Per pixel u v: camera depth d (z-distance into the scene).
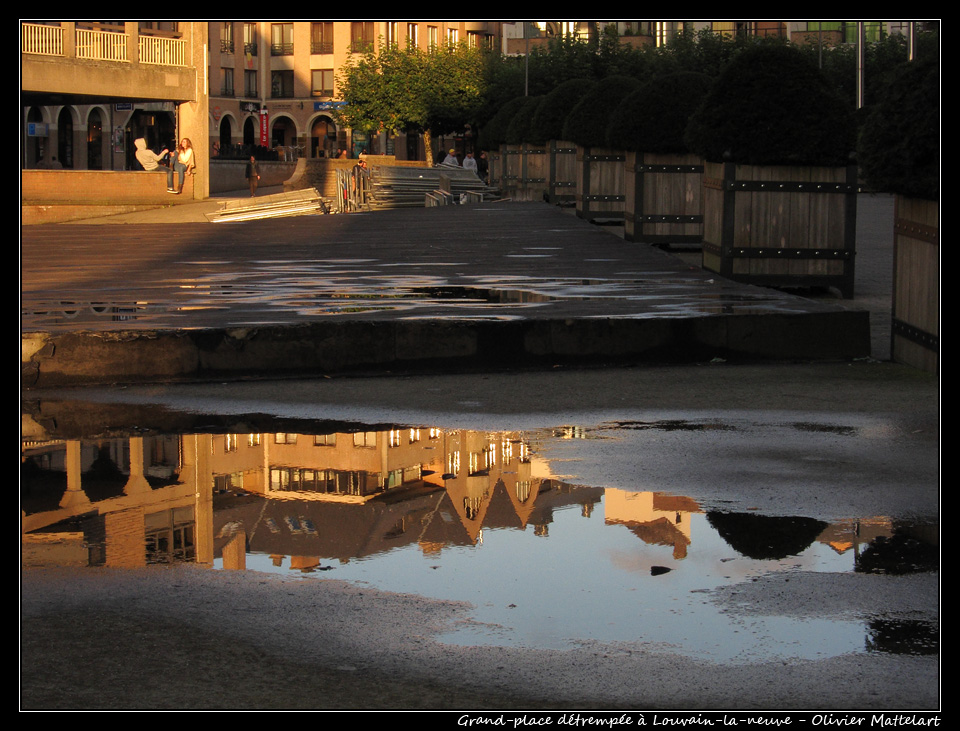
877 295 12.55
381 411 7.44
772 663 3.42
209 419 7.21
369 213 26.09
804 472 5.72
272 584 4.07
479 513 4.98
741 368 9.05
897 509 5.04
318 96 82.31
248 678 3.34
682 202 17.22
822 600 3.91
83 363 8.49
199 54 44.12
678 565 4.29
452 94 63.16
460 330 9.00
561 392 8.09
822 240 12.27
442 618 3.77
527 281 12.62
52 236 20.42
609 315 9.36
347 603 3.89
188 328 8.73
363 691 3.25
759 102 12.15
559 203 28.72
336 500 5.20
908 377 8.52
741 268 12.40
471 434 6.70
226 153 67.94
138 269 14.47
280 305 10.48
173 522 4.83
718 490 5.39
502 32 93.94
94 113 65.81
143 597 3.95
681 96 16.98
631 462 5.96
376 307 10.25
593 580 4.11
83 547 4.48
